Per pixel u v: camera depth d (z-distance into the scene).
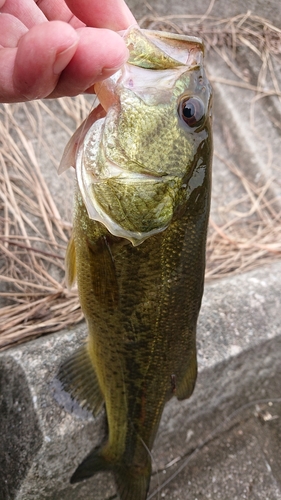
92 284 0.18
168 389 0.22
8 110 0.35
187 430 0.29
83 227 0.17
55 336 0.25
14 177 0.33
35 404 0.22
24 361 0.23
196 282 0.19
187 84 0.16
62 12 0.20
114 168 0.15
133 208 0.16
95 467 0.23
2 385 0.24
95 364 0.22
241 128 0.41
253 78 0.44
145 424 0.23
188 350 0.21
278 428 0.31
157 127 0.15
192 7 0.44
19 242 0.31
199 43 0.16
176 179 0.16
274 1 0.47
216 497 0.28
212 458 0.29
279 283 0.30
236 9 0.45
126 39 0.15
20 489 0.22
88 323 0.20
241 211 0.39
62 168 0.17
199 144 0.16
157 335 0.20
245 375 0.29
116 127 0.15
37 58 0.12
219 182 0.39
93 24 0.17
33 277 0.31
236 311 0.28
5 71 0.13
